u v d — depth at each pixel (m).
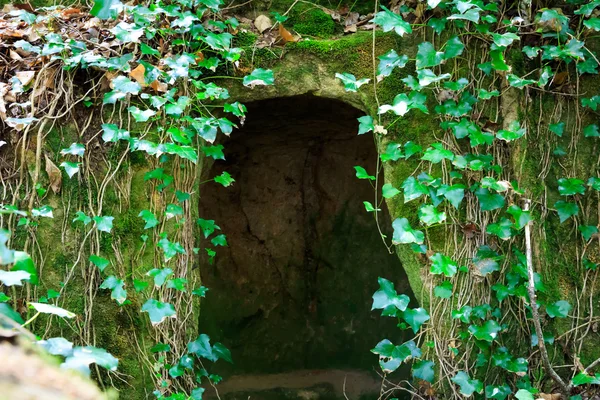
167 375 2.83
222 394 4.24
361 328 4.57
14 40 3.00
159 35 2.98
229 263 4.52
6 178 2.80
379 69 2.86
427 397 2.88
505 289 2.86
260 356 4.59
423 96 2.83
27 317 2.72
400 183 3.00
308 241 4.68
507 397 2.89
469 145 2.99
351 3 3.40
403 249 3.04
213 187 4.39
